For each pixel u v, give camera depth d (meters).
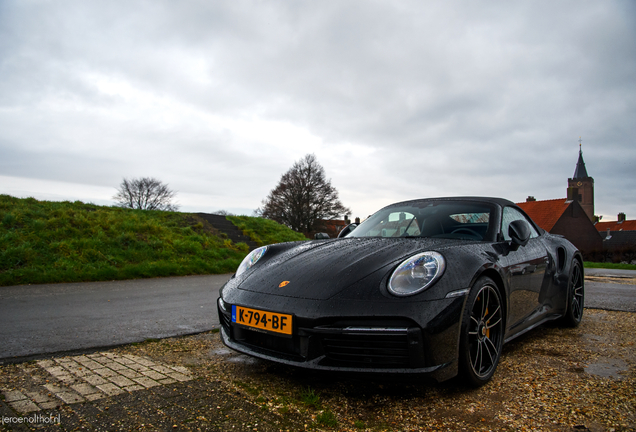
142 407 1.74
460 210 2.91
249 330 2.10
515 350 2.79
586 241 39.47
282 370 2.30
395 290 1.86
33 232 7.67
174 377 2.13
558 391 2.02
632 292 5.84
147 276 7.17
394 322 1.79
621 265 14.57
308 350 1.88
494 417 1.72
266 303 2.04
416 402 1.88
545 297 3.01
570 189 40.41
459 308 1.87
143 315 3.85
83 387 1.96
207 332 3.23
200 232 11.49
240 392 1.95
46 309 4.03
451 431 1.60
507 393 2.00
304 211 36.34
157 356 2.55
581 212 39.59
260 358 2.01
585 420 1.69
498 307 2.23
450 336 1.82
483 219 2.75
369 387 2.06
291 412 1.74
